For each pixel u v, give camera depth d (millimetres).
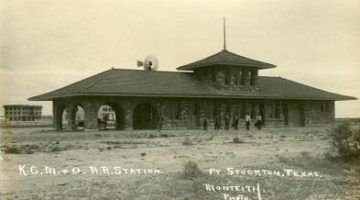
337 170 18625
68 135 35750
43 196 13969
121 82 44844
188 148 26188
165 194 14453
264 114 52031
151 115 47406
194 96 46250
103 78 44625
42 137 33719
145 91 43906
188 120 47688
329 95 53906
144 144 28625
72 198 13797
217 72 50375
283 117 53375
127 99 44375
